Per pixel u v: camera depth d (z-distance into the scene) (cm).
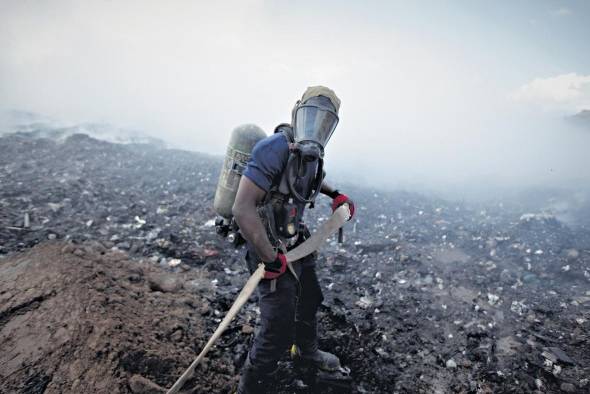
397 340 268
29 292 215
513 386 231
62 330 189
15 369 172
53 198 484
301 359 224
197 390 195
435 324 290
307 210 530
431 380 235
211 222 451
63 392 165
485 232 491
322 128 160
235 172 180
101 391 167
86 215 448
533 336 278
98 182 573
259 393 192
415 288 341
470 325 289
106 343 184
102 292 229
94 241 377
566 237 483
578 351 263
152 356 192
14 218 413
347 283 345
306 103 165
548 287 360
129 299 238
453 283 355
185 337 227
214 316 266
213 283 320
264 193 153
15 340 186
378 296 325
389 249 424
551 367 246
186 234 414
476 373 241
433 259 407
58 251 267
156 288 287
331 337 256
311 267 198
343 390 221
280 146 153
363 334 268
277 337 178
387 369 241
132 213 464
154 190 564
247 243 183
